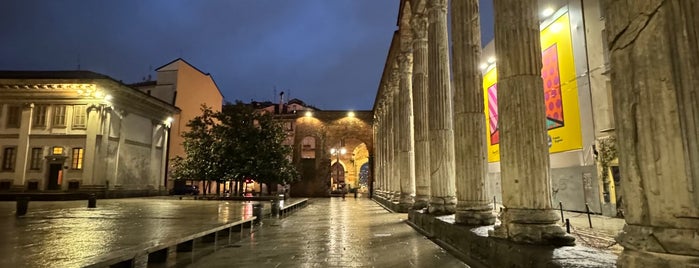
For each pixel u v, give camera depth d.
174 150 44.66
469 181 9.45
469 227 8.61
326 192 48.25
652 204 2.95
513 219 6.53
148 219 12.99
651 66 2.98
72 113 33.25
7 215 15.02
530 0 7.09
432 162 12.91
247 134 29.17
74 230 9.77
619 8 3.28
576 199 16.31
